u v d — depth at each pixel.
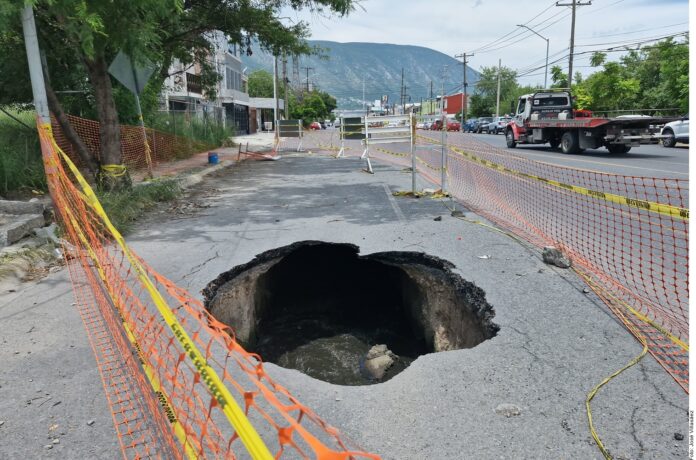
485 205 8.08
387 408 2.77
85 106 12.16
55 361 3.39
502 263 5.08
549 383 2.94
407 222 7.03
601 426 2.54
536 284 4.47
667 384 2.87
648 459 2.31
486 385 2.95
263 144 27.95
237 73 44.75
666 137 18.75
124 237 6.63
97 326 3.92
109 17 6.73
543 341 3.44
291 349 5.91
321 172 13.70
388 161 16.34
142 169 13.50
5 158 8.94
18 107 11.17
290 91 77.38
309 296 7.32
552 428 2.54
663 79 28.27
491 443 2.46
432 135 28.80
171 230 7.00
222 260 5.57
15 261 5.19
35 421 2.75
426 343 5.69
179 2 7.11
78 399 2.94
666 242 5.73
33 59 6.55
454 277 4.95
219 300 4.96
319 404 2.83
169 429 2.53
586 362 3.14
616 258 5.16
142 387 2.97
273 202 9.08
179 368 3.11
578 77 37.25
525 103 21.02
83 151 8.99
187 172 12.90
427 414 2.70
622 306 3.94
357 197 9.31
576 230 6.29
